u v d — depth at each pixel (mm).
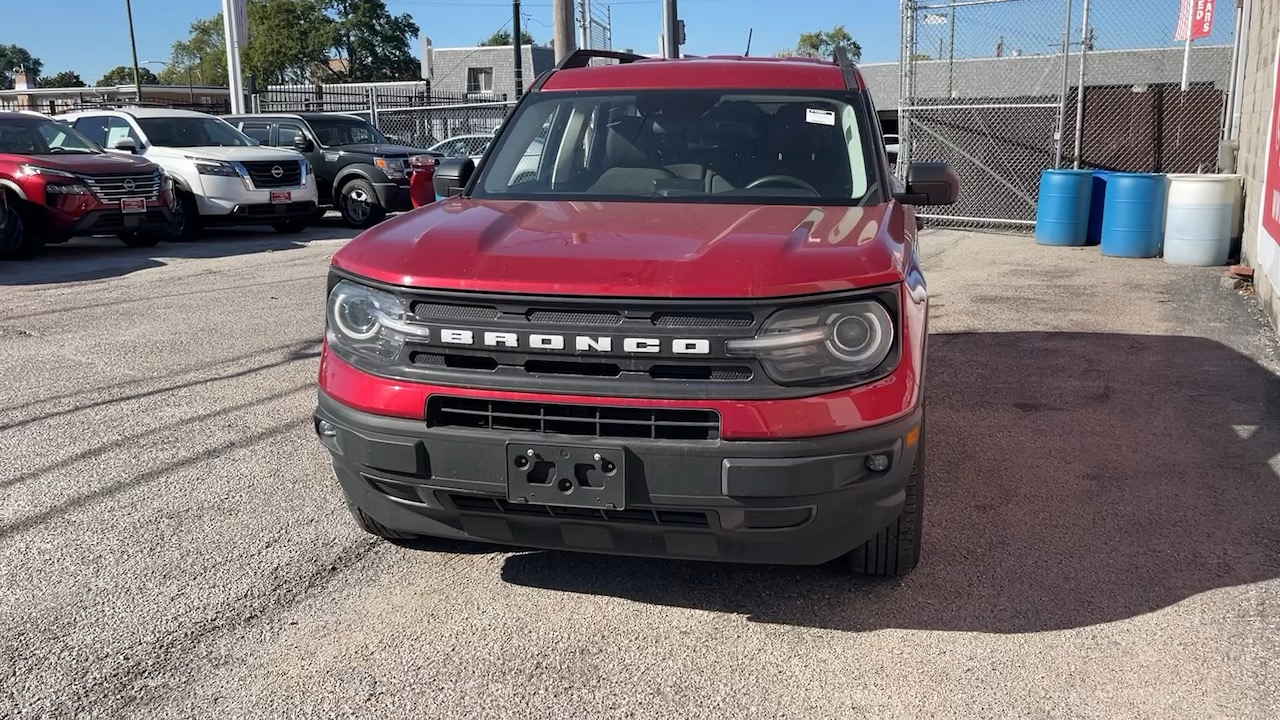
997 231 14492
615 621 3348
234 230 16375
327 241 14523
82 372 6594
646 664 3082
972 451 5086
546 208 3766
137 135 14570
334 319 3250
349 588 3574
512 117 4648
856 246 3111
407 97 31594
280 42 72250
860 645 3193
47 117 13070
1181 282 10039
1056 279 10328
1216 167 13953
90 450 5035
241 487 4547
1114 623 3340
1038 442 5223
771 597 3508
